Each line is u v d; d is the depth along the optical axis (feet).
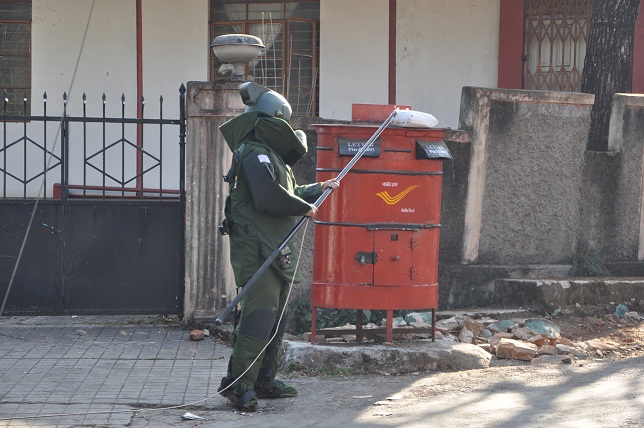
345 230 24.76
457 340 27.91
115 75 48.88
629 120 35.32
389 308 24.94
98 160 48.47
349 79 48.78
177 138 48.78
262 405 21.36
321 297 25.16
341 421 19.43
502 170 32.99
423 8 47.93
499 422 18.84
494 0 47.24
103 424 19.60
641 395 21.25
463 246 32.50
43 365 25.11
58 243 30.17
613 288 32.45
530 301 31.68
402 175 24.79
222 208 29.99
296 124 30.27
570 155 34.12
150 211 30.40
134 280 30.48
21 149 48.47
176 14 48.75
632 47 37.70
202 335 28.76
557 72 46.34
